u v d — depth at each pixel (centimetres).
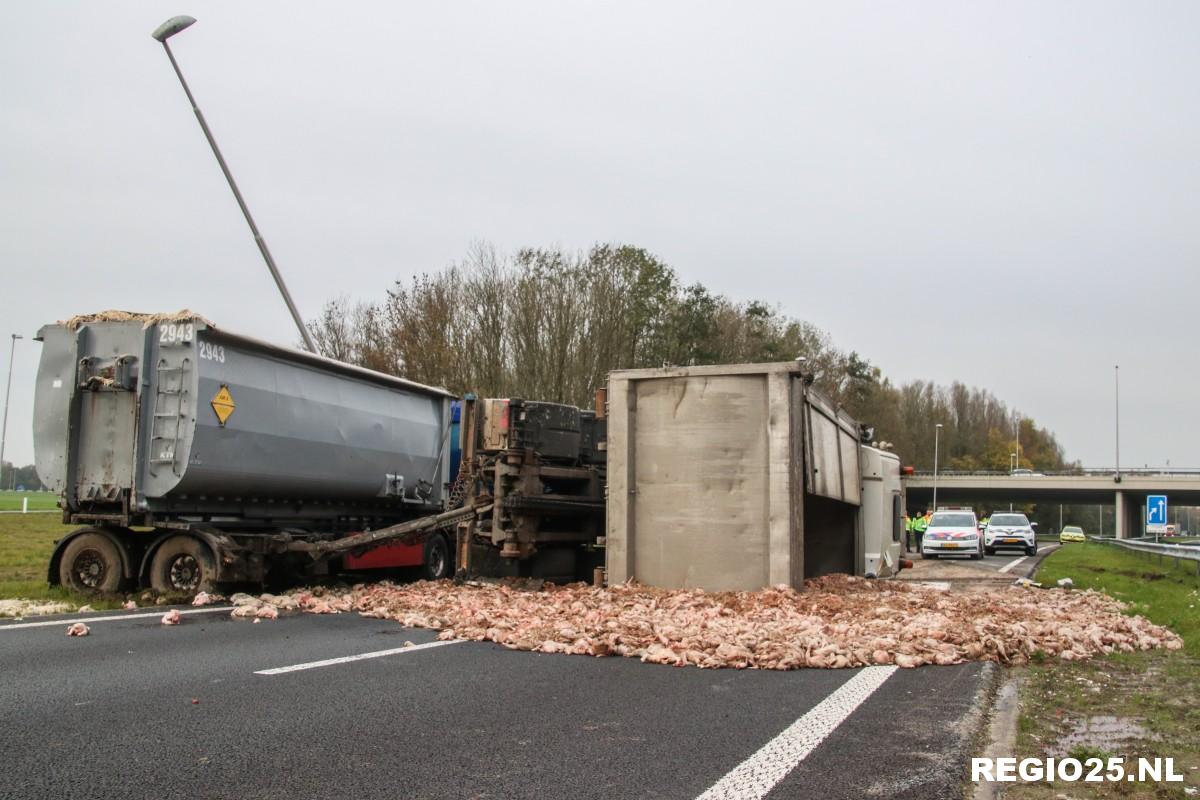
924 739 620
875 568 1875
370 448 1669
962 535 3862
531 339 4150
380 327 3900
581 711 686
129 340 1339
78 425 1360
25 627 1046
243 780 510
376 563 1616
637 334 4453
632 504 1420
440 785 508
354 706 687
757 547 1357
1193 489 8369
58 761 536
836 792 509
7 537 2769
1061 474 9194
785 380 1352
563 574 1842
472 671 832
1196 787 523
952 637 979
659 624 1035
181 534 1351
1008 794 510
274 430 1446
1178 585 1984
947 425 12038
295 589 1473
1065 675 871
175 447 1307
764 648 909
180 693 718
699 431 1393
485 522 1703
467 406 1858
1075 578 2308
